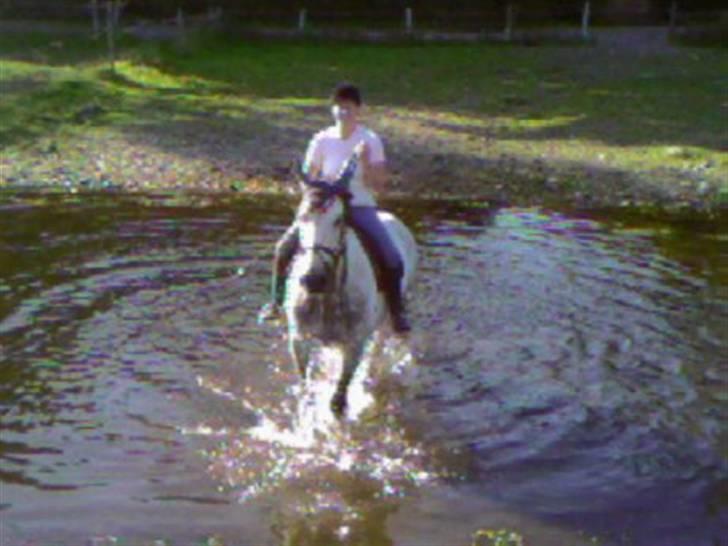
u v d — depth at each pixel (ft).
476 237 40.93
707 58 101.45
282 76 91.40
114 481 20.34
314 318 22.76
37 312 29.81
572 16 138.31
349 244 23.76
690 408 24.63
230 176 53.01
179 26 110.83
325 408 24.29
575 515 19.76
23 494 19.67
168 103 73.10
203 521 19.01
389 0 138.21
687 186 52.90
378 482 20.81
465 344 28.40
